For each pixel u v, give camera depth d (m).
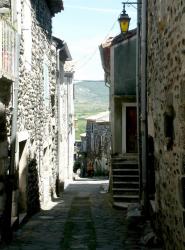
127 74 14.69
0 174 8.05
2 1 8.70
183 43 5.22
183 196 5.32
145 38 9.22
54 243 7.85
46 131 14.44
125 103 15.77
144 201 8.97
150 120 8.64
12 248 7.43
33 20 11.57
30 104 11.24
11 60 8.41
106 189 21.02
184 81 5.18
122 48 14.72
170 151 6.21
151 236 7.42
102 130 33.78
